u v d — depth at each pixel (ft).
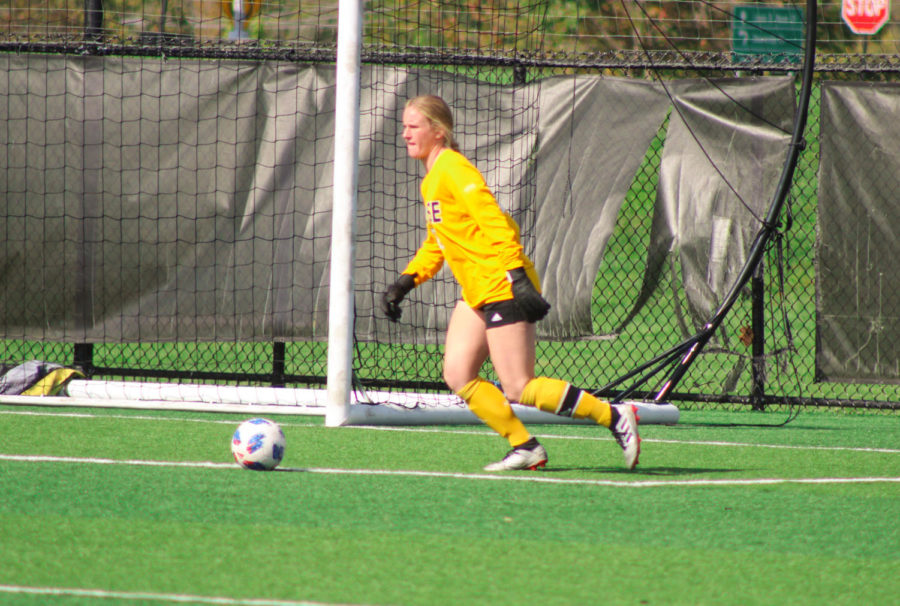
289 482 59.88
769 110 96.84
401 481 60.90
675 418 89.92
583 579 42.55
